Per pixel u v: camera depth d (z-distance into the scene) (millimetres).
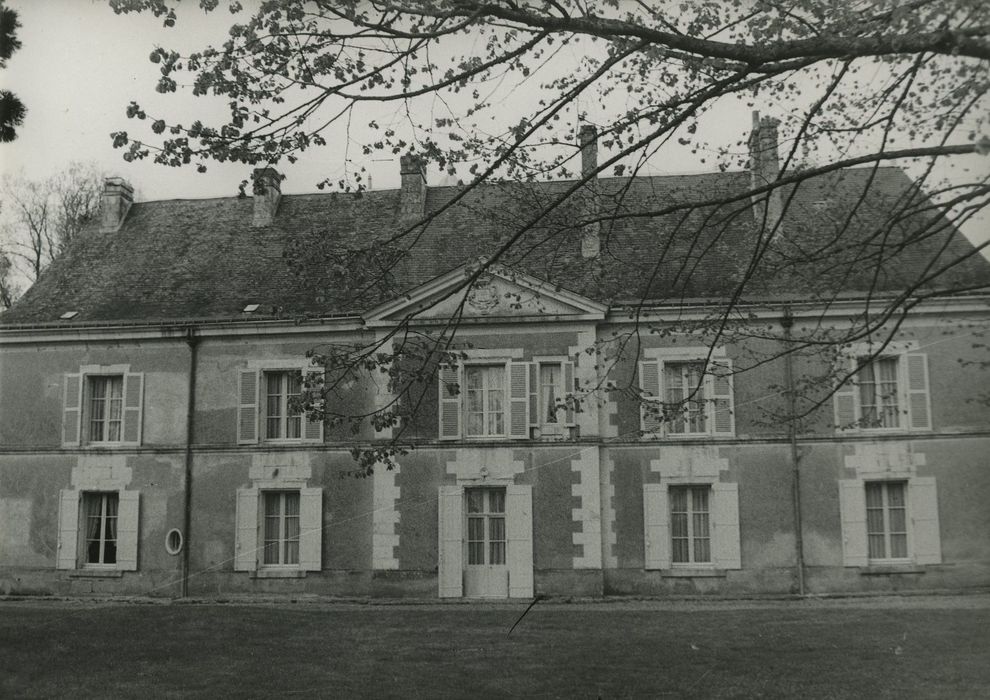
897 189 21484
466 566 20703
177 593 21391
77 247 25406
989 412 20188
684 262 11453
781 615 17203
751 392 20703
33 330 22531
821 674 12297
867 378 20734
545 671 12773
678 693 11531
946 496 20109
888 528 20359
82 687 12094
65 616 17766
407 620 17328
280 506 21797
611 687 11875
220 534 21547
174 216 25953
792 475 20422
